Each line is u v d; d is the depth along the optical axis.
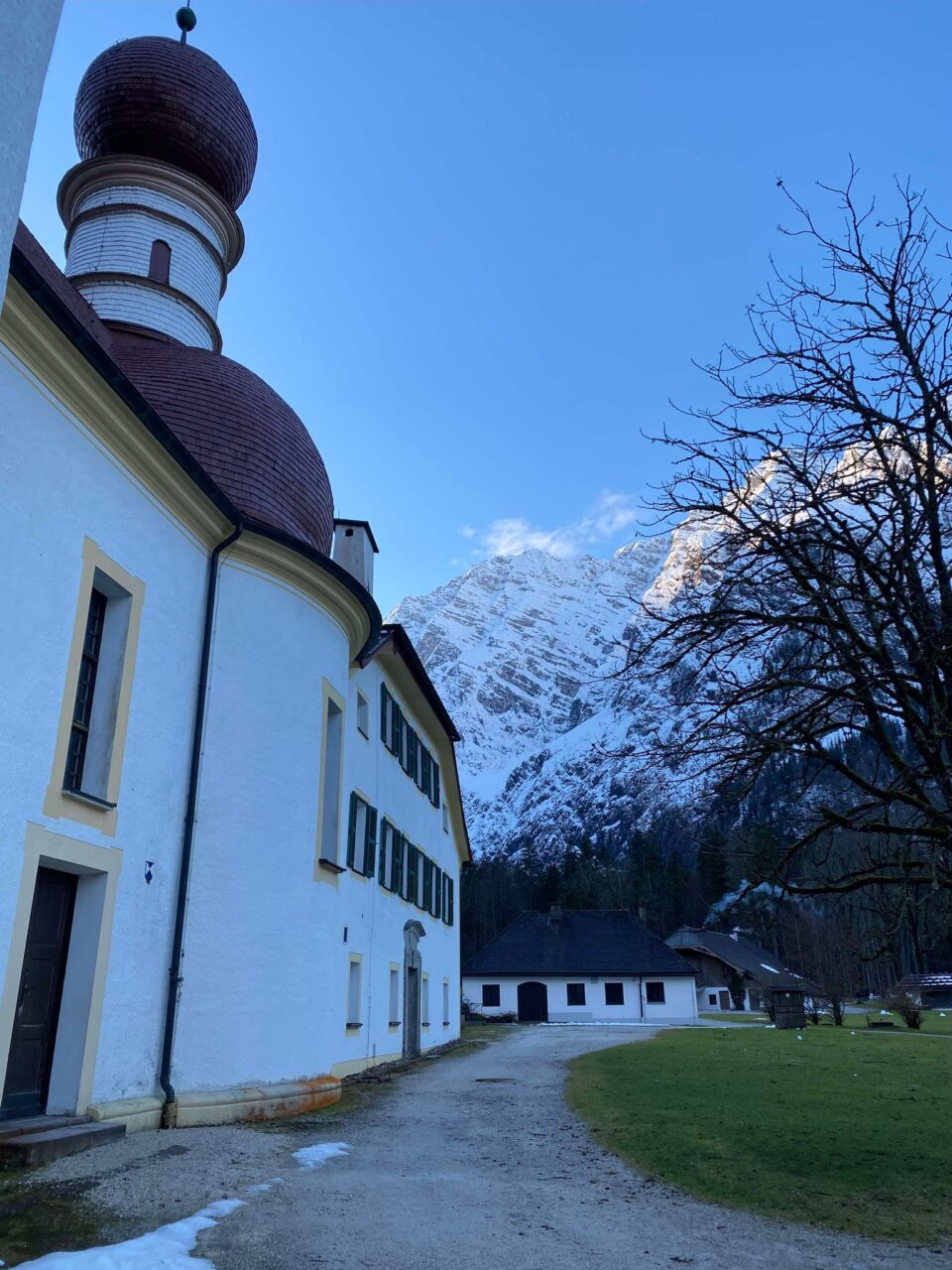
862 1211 7.39
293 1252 6.06
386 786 21.98
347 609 15.41
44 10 5.57
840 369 9.20
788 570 8.73
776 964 75.88
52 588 9.39
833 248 9.40
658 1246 6.46
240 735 12.83
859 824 8.29
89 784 10.27
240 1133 10.30
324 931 13.89
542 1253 6.26
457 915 36.31
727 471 9.58
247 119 21.02
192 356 15.57
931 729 7.69
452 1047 28.52
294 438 15.74
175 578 12.05
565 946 57.38
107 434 10.41
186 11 21.39
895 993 40.97
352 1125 11.43
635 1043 28.70
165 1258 5.71
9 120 5.21
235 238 20.77
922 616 7.86
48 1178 7.56
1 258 5.05
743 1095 14.80
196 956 11.60
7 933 8.41
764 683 8.67
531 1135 10.94
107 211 19.11
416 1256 6.11
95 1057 9.77
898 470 8.90
